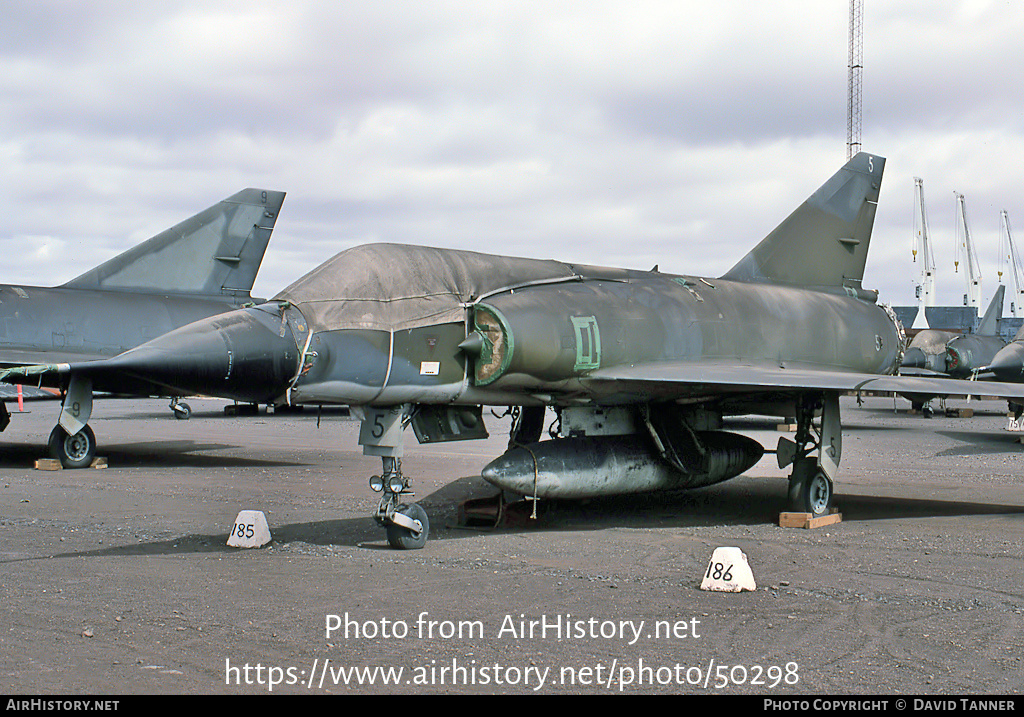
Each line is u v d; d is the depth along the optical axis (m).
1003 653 5.82
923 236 91.94
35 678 5.21
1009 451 20.50
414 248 10.02
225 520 10.90
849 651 5.84
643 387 11.13
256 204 20.89
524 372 9.92
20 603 6.85
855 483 14.94
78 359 16.75
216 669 5.41
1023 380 26.02
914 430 26.70
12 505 12.05
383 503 9.30
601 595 7.26
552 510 11.98
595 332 10.55
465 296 10.03
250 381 8.38
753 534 10.28
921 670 5.49
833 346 13.78
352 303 9.09
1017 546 9.55
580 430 11.55
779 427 26.14
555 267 11.45
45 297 17.58
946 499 13.15
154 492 13.44
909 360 36.59
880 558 8.89
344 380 8.89
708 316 12.17
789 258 14.83
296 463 17.80
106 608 6.71
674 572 8.18
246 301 20.59
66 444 16.47
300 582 7.61
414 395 9.48
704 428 13.05
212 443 22.00
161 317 18.72
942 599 7.21
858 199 15.68
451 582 7.67
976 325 64.69
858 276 15.68
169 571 8.01
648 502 12.93
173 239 19.73
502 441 23.55
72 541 9.48
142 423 28.62
